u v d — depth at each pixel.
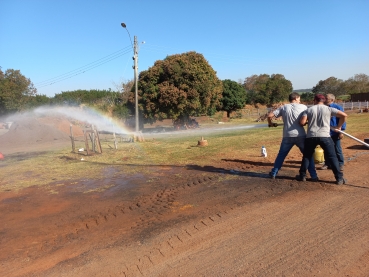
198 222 4.73
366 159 8.37
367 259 3.41
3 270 3.69
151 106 26.69
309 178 6.69
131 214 5.28
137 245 4.11
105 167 9.59
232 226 4.51
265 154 9.72
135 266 3.59
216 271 3.38
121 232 4.56
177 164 9.35
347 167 7.58
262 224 4.52
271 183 6.58
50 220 5.27
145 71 27.47
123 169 9.10
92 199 6.32
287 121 6.69
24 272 3.62
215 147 12.61
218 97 30.98
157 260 3.69
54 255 3.99
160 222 4.84
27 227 5.01
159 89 26.27
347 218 4.53
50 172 9.30
